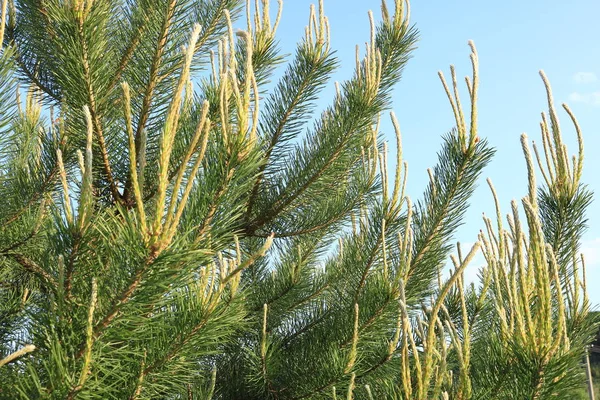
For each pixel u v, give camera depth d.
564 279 2.72
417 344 3.73
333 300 5.04
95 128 3.28
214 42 4.02
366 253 3.97
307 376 3.88
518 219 1.74
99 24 3.00
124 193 3.68
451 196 3.52
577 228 3.00
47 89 4.02
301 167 4.18
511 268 1.81
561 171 3.02
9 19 3.80
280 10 4.11
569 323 2.37
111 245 1.82
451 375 1.87
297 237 4.91
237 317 2.21
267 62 4.11
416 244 3.70
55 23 2.99
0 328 2.90
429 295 4.02
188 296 2.13
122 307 1.80
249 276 5.40
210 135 2.26
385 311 3.67
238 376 4.61
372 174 4.52
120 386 2.05
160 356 2.07
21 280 3.51
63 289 1.82
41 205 3.06
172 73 3.71
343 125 4.02
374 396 3.25
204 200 1.97
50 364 1.78
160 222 1.66
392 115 3.57
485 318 3.95
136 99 3.59
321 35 4.14
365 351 3.73
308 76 4.12
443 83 3.27
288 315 5.31
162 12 3.41
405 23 4.55
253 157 2.05
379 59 4.05
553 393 1.74
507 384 2.01
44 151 3.39
